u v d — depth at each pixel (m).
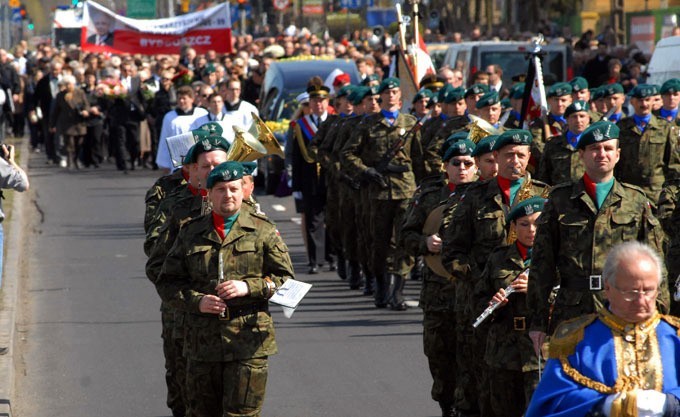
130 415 22.80
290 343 28.52
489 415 19.25
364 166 33.34
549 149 30.39
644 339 12.27
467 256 19.41
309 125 38.84
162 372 26.05
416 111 35.50
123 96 70.88
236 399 17.61
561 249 17.47
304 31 101.19
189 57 74.56
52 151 77.44
